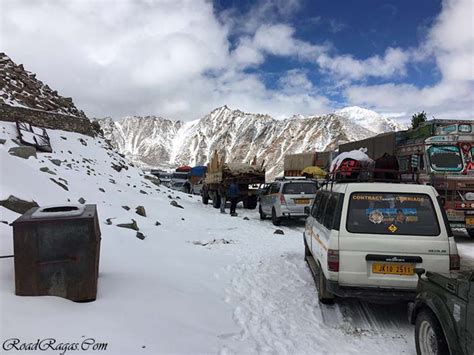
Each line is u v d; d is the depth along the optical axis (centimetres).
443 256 517
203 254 960
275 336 505
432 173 1295
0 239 588
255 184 2294
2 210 755
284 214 1498
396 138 1620
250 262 917
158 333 438
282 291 701
